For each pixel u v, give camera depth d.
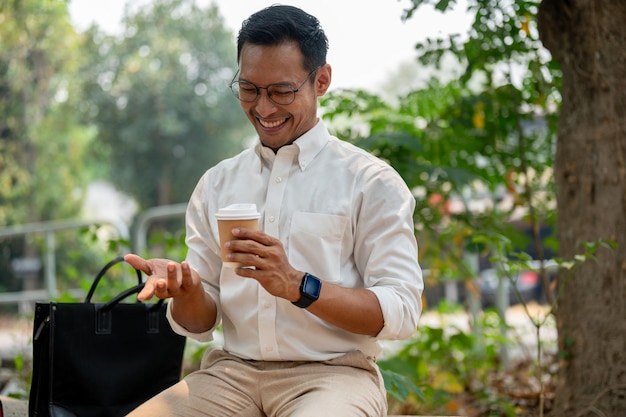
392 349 6.68
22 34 23.92
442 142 5.58
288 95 2.85
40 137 24.17
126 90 26.27
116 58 26.52
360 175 2.91
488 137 5.52
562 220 4.44
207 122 26.56
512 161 5.58
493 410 5.17
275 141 2.95
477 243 5.51
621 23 4.25
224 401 2.95
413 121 5.77
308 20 2.89
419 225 5.62
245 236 2.56
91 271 21.09
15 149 23.98
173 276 2.78
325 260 2.87
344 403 2.72
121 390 3.32
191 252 3.17
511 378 6.12
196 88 26.81
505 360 6.46
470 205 6.25
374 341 2.96
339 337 2.90
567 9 4.34
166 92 26.12
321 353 2.90
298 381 2.87
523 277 12.73
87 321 3.29
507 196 5.96
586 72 4.32
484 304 7.56
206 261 3.14
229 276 3.01
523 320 9.13
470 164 5.74
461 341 5.75
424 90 5.64
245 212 2.57
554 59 4.58
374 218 2.87
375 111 5.67
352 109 5.54
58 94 25.78
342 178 2.91
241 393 2.96
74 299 5.80
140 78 26.14
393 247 2.83
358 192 2.89
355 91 5.46
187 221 3.21
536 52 4.98
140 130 26.11
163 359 3.39
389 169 2.93
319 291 2.65
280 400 2.88
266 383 2.92
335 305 2.67
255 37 2.84
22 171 23.58
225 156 26.81
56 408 3.22
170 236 6.09
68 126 24.98
